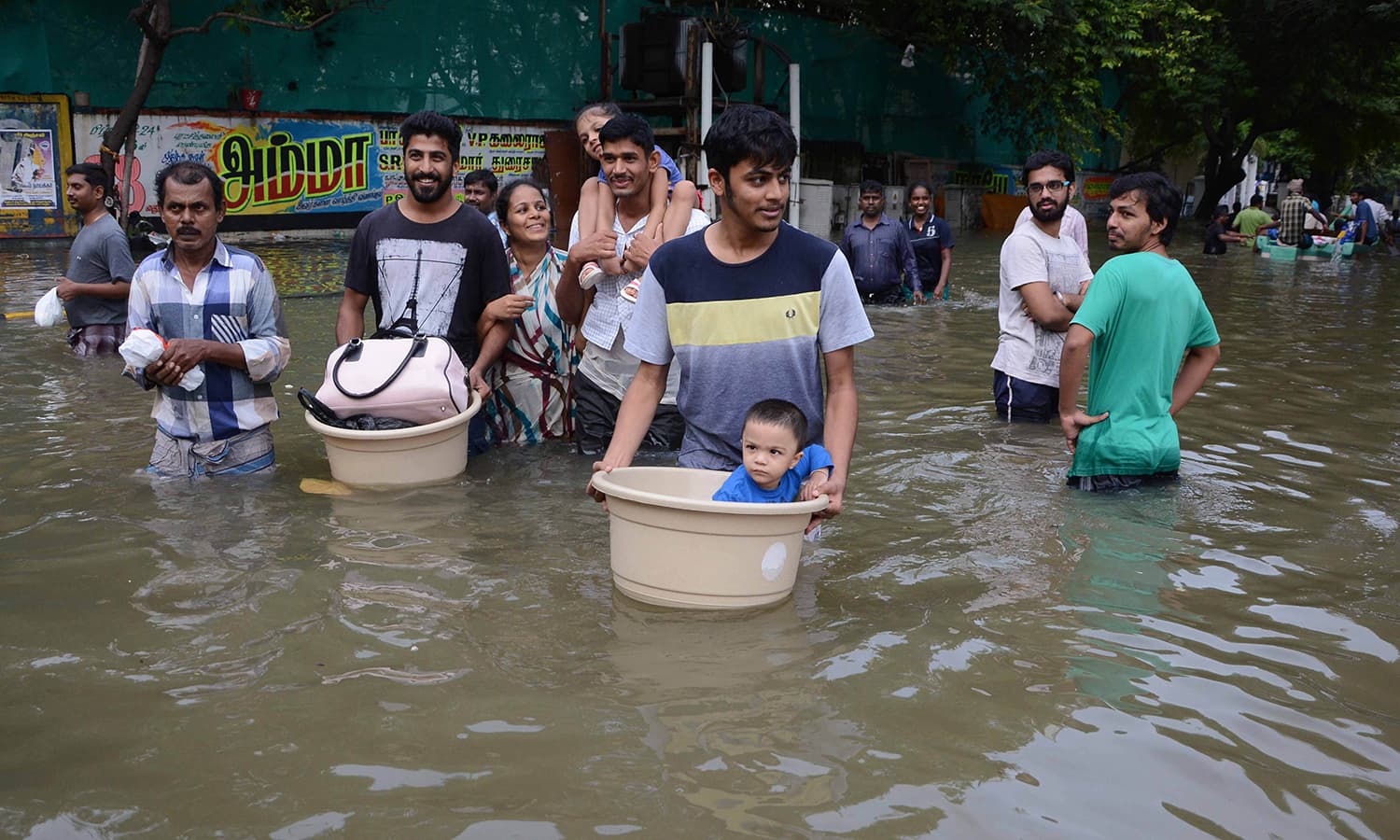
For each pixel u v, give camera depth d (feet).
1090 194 100.99
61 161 52.49
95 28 52.65
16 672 10.53
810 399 12.69
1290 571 13.64
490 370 19.58
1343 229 66.33
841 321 12.37
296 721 9.66
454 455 17.17
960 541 14.60
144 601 12.24
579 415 18.79
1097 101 79.10
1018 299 21.39
